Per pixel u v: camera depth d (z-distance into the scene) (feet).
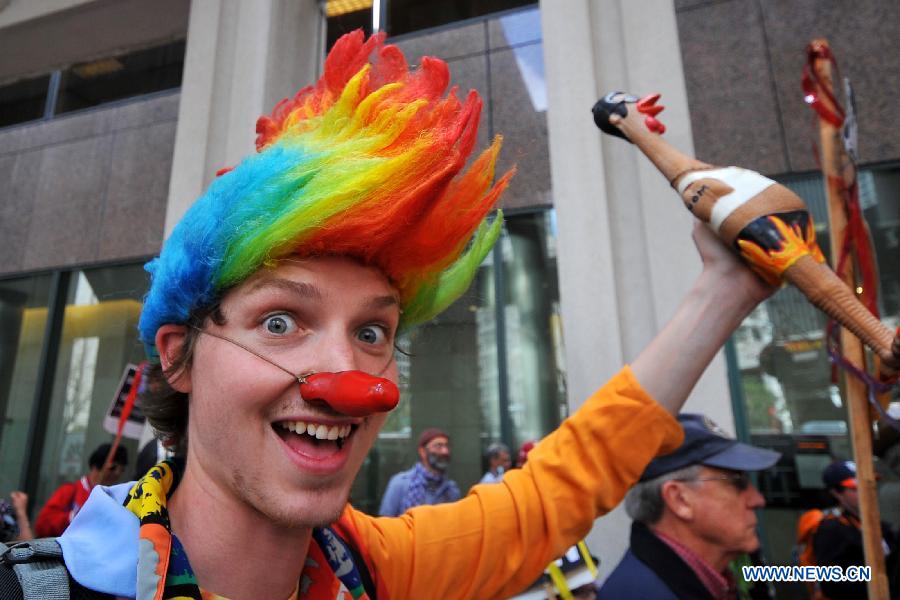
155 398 2.83
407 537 3.33
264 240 2.13
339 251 2.27
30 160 21.22
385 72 2.94
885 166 12.86
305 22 18.67
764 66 13.92
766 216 3.46
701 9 14.62
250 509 2.27
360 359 2.37
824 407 12.06
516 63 16.53
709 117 13.97
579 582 6.49
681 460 5.06
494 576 3.32
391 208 2.22
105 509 2.25
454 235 2.68
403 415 15.46
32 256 20.12
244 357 2.17
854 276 4.37
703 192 3.64
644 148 3.96
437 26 17.99
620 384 3.66
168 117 19.89
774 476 12.06
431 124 2.55
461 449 14.85
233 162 16.17
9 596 1.87
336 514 2.17
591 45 14.37
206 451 2.26
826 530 8.31
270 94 16.61
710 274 3.77
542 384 14.67
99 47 22.36
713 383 12.05
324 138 2.48
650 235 12.91
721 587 4.82
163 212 18.97
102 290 19.11
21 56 22.90
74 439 18.16
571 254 13.21
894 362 3.13
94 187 20.03
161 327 2.52
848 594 7.80
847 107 4.60
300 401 2.15
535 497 3.53
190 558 2.27
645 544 4.97
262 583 2.31
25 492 17.90
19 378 19.12
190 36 17.58
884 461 5.57
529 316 15.05
